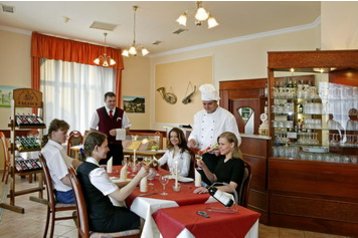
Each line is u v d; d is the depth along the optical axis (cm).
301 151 362
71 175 221
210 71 727
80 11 515
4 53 619
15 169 403
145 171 225
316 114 370
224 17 536
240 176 265
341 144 358
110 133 429
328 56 344
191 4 476
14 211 397
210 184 276
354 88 361
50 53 666
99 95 758
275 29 608
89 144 219
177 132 333
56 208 285
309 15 525
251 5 479
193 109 763
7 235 322
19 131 524
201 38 681
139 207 210
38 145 422
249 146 388
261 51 639
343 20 397
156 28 607
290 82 389
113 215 217
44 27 614
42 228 342
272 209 362
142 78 854
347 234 330
